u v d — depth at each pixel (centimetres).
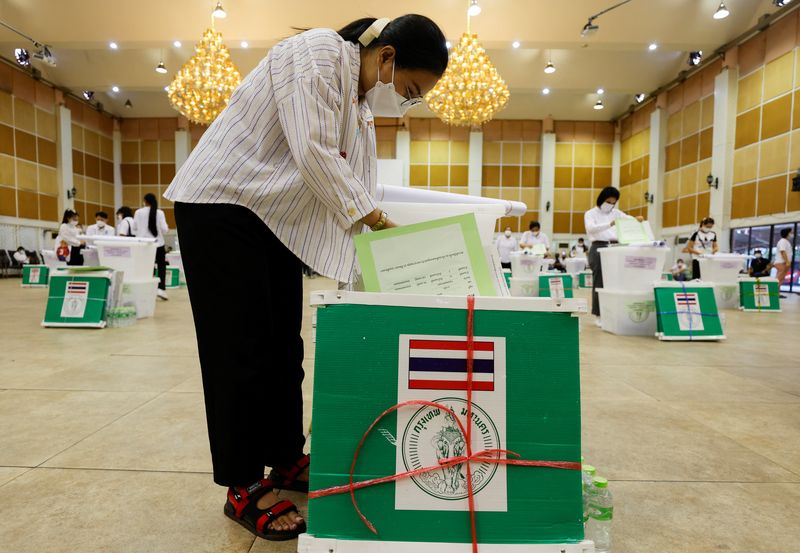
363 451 88
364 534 87
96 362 266
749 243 1098
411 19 102
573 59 1294
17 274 1286
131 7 984
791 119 966
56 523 107
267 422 117
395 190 122
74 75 1373
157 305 566
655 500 122
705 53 1168
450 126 1658
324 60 94
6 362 265
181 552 97
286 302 116
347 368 89
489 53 1273
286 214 99
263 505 105
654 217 1409
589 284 1069
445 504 87
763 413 192
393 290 93
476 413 89
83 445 150
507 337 90
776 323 498
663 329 369
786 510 117
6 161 1272
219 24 1003
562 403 90
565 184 1662
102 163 1619
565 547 87
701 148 1225
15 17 1005
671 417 187
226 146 98
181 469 134
